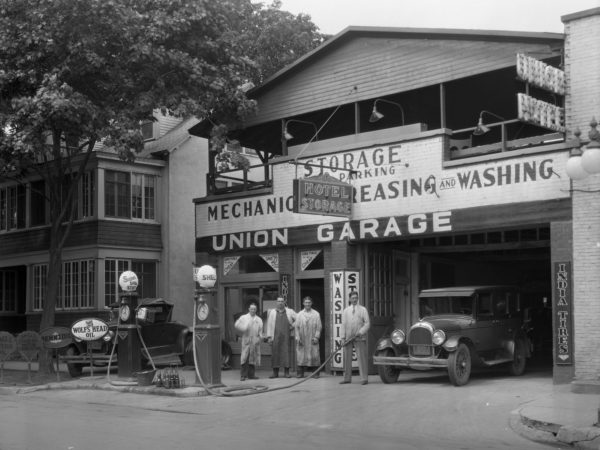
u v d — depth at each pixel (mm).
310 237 19766
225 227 21891
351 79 19797
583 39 15328
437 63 18078
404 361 15930
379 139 18734
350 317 16922
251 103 21000
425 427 11547
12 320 30156
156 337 20844
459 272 23453
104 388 17156
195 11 20547
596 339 14617
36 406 14477
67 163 21516
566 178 15281
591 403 12758
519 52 16641
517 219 15922
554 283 15227
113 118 19375
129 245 25828
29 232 28094
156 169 26875
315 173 19750
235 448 9578
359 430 11398
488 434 11016
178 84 20641
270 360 21250
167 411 13719
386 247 19891
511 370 17625
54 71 18625
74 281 25891
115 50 19781
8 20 19078
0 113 18812
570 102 15414
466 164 16844
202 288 16578
